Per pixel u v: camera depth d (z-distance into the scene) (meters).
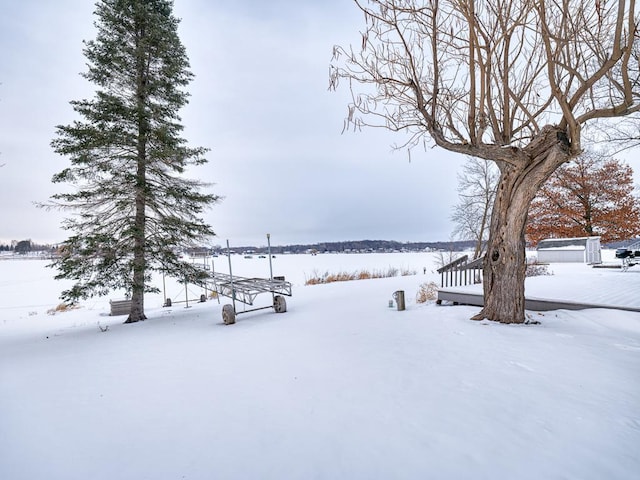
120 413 3.44
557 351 4.56
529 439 2.55
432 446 2.52
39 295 22.41
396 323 7.08
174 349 6.21
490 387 3.54
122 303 13.30
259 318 9.21
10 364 5.59
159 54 10.89
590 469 2.18
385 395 3.50
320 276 27.06
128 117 10.05
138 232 9.65
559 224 24.84
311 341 6.05
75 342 7.43
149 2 11.27
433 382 3.76
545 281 11.56
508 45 5.41
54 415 3.45
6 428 3.19
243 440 2.77
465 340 5.36
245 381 4.19
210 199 11.23
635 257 18.23
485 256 6.81
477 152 5.73
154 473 2.38
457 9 5.16
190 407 3.50
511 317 6.28
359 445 2.59
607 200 22.89
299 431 2.87
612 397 3.19
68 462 2.57
